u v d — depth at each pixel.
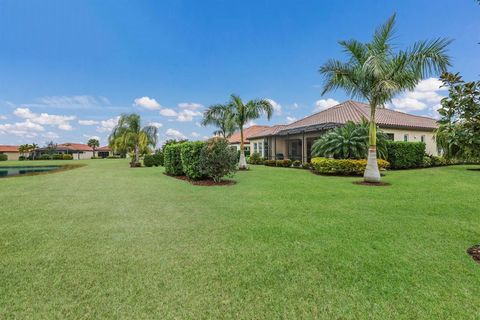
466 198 6.50
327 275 2.73
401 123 18.77
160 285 2.55
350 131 13.45
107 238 3.89
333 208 5.65
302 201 6.39
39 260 3.12
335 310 2.15
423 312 2.11
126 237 3.93
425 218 4.80
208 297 2.36
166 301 2.29
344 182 9.74
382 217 4.90
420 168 15.68
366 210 5.45
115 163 30.62
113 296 2.37
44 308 2.20
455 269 2.82
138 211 5.55
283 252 3.33
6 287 2.52
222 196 7.15
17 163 36.59
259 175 12.46
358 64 9.12
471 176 10.82
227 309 2.18
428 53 7.96
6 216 5.18
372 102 9.21
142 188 8.87
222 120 17.58
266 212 5.37
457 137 5.09
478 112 3.82
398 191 7.60
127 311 2.16
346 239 3.77
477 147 4.86
